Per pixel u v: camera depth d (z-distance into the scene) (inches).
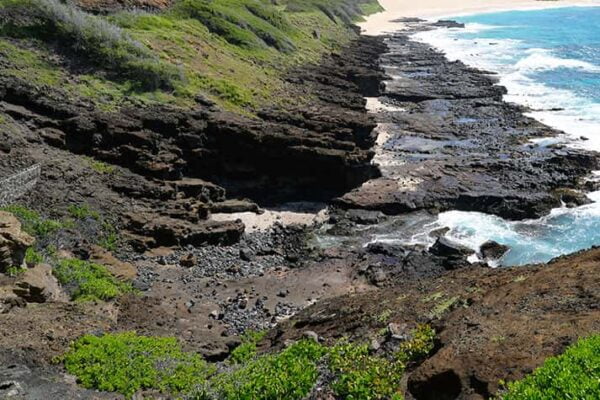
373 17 5516.7
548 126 2095.2
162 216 1395.2
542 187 1593.3
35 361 714.2
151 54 1947.6
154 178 1513.3
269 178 1669.5
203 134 1643.7
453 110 2391.7
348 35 4037.9
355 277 1250.6
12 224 948.6
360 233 1449.3
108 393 679.1
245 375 631.2
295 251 1373.0
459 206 1545.3
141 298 1049.5
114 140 1536.7
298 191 1665.8
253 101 2016.5
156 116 1626.5
